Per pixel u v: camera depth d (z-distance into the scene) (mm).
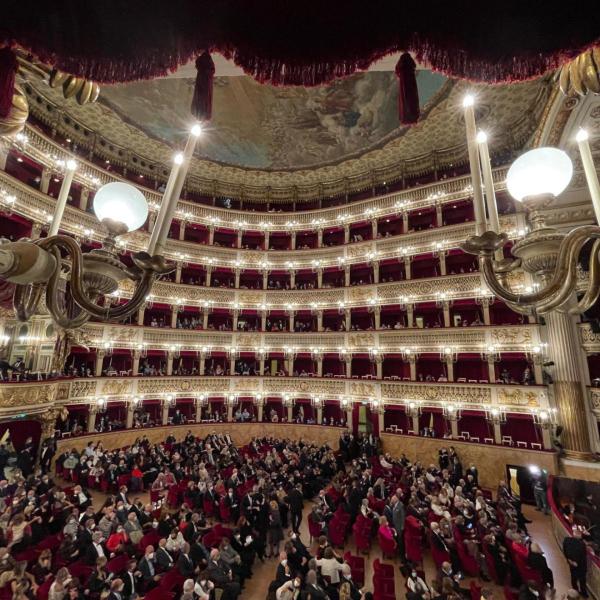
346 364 27547
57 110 23766
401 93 2336
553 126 16656
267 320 31422
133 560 8797
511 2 2170
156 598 8086
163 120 24875
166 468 17391
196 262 29828
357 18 2213
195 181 32219
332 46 2240
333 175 31609
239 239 31875
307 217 31734
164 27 2227
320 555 9852
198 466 16969
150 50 2238
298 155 28766
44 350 20219
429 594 7902
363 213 29562
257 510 12891
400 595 10102
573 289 2574
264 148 27938
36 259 2664
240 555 10992
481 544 11180
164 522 11242
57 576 7484
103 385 23609
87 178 24297
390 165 29719
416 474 17938
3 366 17797
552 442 19734
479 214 3043
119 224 2969
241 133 26203
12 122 3393
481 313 24391
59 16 2213
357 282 30297
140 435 24250
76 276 2723
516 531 11477
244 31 2227
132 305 2797
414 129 24828
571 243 2609
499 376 23000
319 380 27828
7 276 2633
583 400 19188
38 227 21031
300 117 24531
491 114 22516
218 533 11672
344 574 9141
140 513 11812
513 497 14930
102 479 17078
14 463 16234
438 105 22031
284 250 31391
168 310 28891
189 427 26219
